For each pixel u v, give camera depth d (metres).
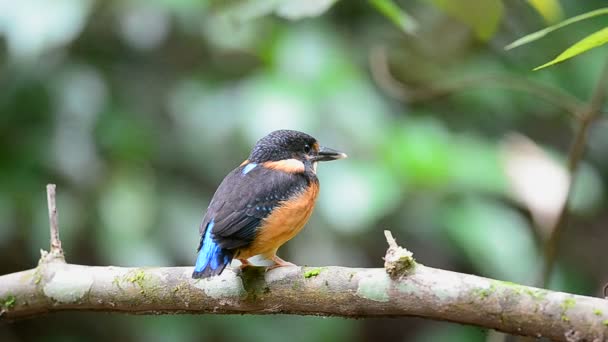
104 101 11.34
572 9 12.45
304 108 10.02
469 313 5.50
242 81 11.23
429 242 13.02
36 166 11.14
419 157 10.00
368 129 10.18
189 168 11.95
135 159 11.20
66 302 6.75
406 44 12.34
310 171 7.88
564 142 13.73
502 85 11.78
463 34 12.23
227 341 11.79
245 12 8.06
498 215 10.68
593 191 11.73
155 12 11.26
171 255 10.91
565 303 5.23
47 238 10.89
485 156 10.29
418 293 5.64
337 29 12.06
